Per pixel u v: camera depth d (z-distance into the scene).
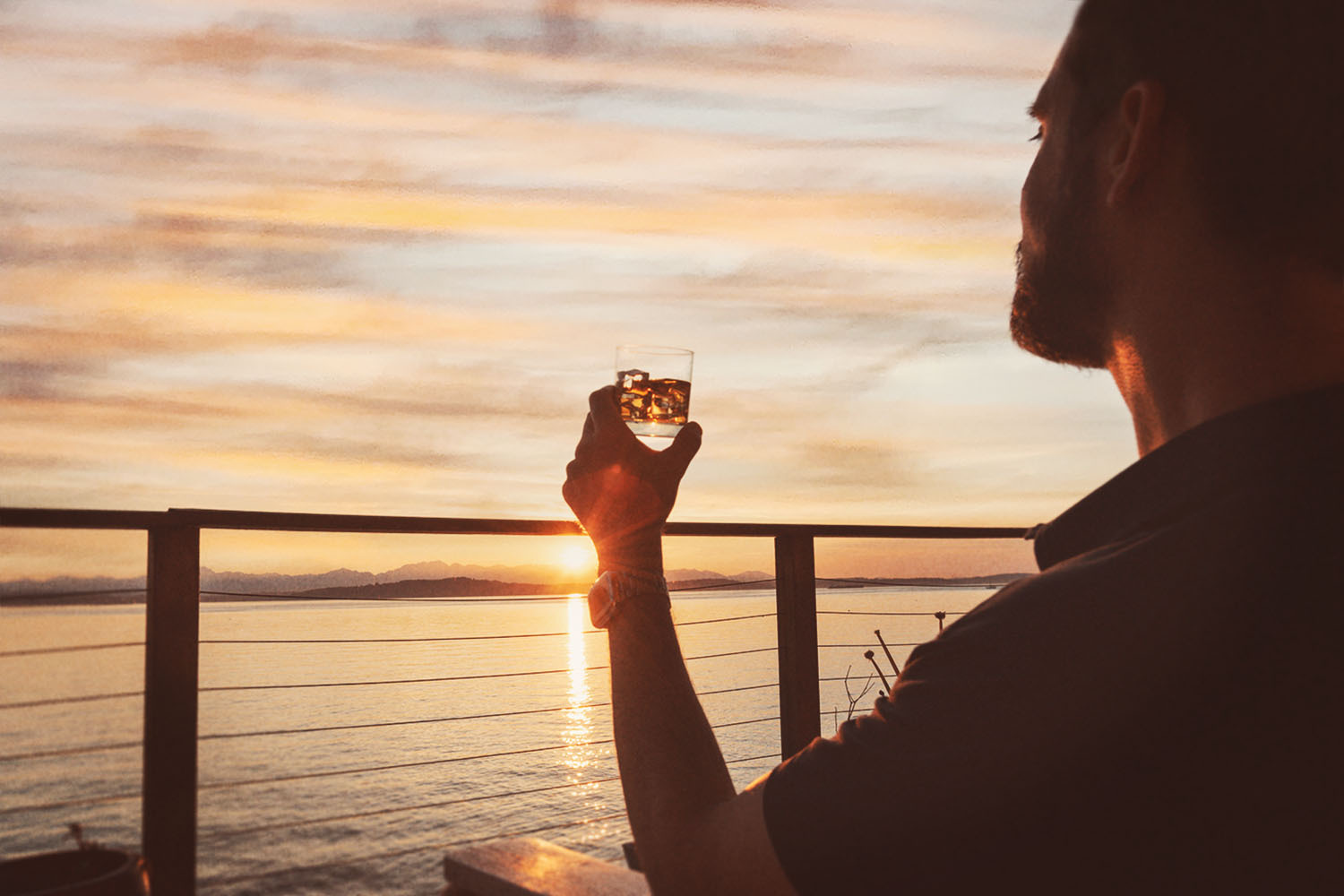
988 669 0.46
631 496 0.78
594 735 41.22
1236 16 0.49
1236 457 0.47
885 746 0.48
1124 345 0.56
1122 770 0.43
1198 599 0.44
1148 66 0.52
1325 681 0.42
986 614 0.49
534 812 27.30
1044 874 0.44
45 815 20.73
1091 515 0.52
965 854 0.45
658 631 0.74
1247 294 0.49
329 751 36.09
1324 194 0.47
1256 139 0.48
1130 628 0.44
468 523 2.17
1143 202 0.53
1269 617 0.43
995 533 3.11
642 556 0.77
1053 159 0.60
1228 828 0.42
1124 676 0.44
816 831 0.48
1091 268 0.57
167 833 1.67
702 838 0.55
